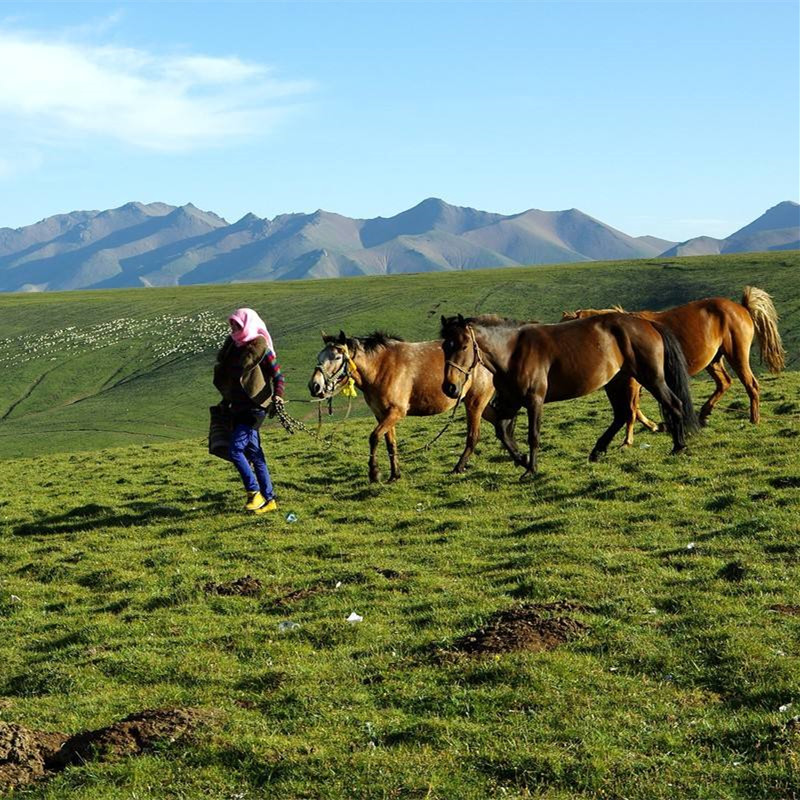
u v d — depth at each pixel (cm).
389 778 698
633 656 922
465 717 807
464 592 1227
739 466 1795
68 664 1105
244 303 13525
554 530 1525
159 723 820
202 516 1925
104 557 1661
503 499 1792
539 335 1844
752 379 2189
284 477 2242
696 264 13212
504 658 924
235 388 1789
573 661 910
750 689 817
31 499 2450
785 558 1234
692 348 2084
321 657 1033
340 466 2345
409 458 2300
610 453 2056
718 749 718
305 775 717
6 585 1567
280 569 1462
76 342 11731
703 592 1119
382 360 1977
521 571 1294
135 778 729
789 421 2214
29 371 10556
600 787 668
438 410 2031
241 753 755
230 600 1311
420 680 905
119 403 8988
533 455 1891
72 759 788
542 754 712
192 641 1142
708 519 1495
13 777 762
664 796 650
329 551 1545
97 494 2411
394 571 1361
